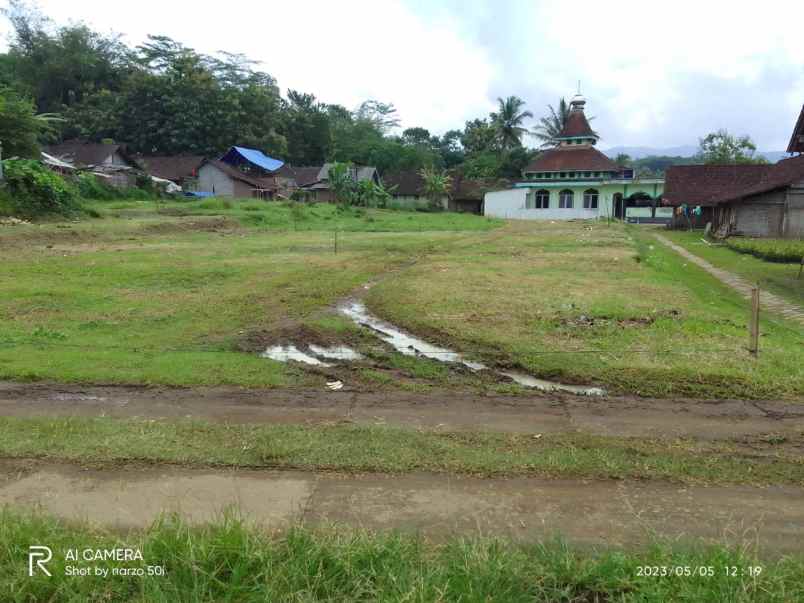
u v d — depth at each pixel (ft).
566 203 162.71
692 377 21.02
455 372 22.21
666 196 118.93
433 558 10.45
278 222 97.14
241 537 10.55
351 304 34.73
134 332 27.27
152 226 75.25
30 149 97.76
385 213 137.49
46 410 17.90
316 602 9.50
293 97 219.61
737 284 45.19
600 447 15.37
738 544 11.05
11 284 37.91
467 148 228.43
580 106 167.73
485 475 13.76
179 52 183.93
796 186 80.33
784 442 15.94
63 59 173.58
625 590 9.74
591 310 31.86
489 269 49.29
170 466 14.14
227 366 22.06
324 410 18.16
